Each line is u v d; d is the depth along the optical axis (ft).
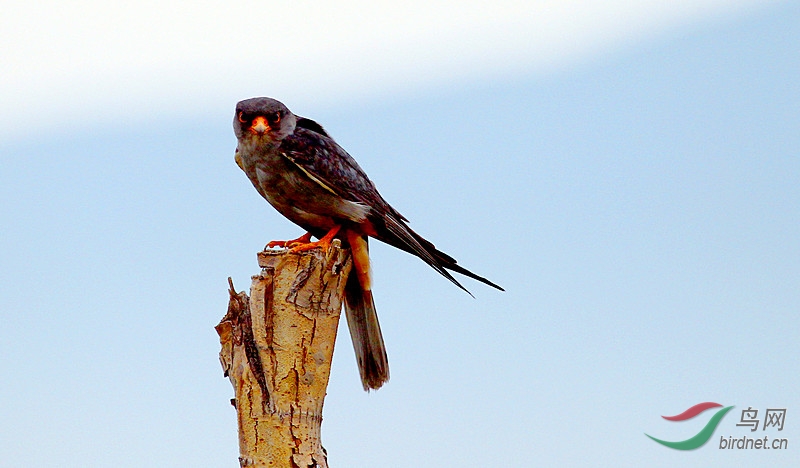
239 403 29.63
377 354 37.01
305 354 29.78
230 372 30.04
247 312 30.25
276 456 29.04
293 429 29.27
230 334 30.19
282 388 29.45
